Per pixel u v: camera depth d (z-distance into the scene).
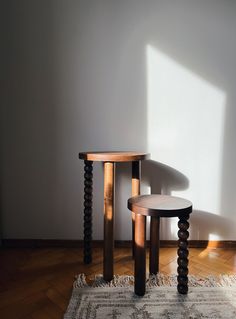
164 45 1.43
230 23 1.42
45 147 1.48
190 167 1.48
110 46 1.43
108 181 1.09
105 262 1.11
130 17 1.42
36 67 1.44
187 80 1.44
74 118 1.46
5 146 1.47
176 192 1.50
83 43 1.43
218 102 1.45
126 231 1.51
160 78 1.44
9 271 1.21
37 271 1.21
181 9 1.42
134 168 1.29
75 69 1.44
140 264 0.99
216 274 1.19
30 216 1.51
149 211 0.94
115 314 0.90
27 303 0.97
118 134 1.47
